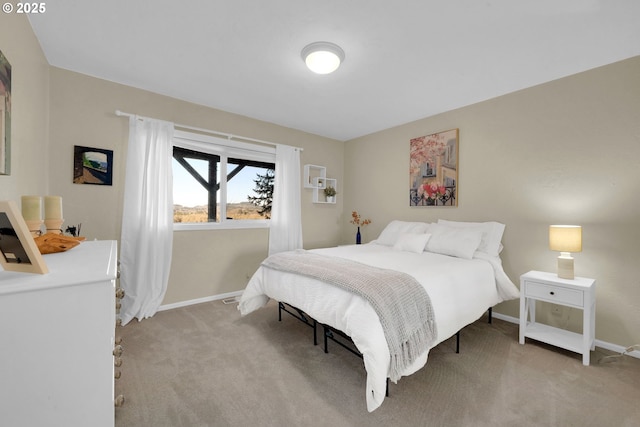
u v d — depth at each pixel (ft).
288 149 12.45
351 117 11.47
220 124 10.70
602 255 7.22
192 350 6.83
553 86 8.09
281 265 7.39
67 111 7.82
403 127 12.27
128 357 6.46
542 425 4.50
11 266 2.52
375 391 4.40
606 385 5.55
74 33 6.20
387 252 8.95
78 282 2.31
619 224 6.99
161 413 4.71
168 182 9.32
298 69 7.68
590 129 7.43
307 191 13.66
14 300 2.12
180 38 6.35
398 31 5.99
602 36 6.09
